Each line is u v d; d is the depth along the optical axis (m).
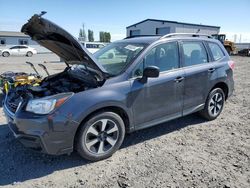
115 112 3.62
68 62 4.63
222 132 4.68
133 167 3.39
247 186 3.01
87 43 17.92
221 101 5.32
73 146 3.31
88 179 3.11
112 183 3.03
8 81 6.18
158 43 4.10
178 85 4.23
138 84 3.71
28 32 4.08
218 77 5.00
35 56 31.19
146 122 3.95
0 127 4.65
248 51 32.97
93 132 3.40
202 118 5.33
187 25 36.41
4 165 3.38
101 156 3.53
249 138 4.43
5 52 30.08
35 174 3.21
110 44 4.88
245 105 6.60
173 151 3.87
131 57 3.87
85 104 3.21
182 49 4.42
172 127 4.87
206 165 3.47
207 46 4.95
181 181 3.08
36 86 4.04
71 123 3.14
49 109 3.07
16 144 3.97
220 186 3.00
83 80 3.81
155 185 3.00
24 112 3.19
